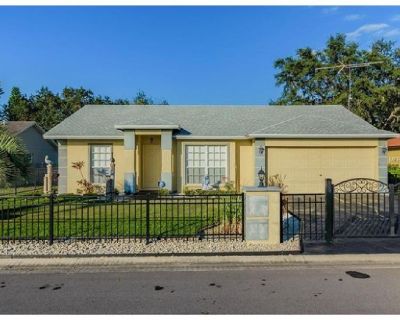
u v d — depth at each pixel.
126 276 6.06
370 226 9.67
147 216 7.98
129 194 17.48
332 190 8.09
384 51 37.88
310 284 5.59
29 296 5.15
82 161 18.86
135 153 18.11
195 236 8.36
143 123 17.98
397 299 4.95
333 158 18.00
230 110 22.09
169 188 17.89
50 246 7.70
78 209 12.78
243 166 18.92
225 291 5.30
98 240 8.17
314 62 37.81
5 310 4.66
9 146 11.59
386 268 6.43
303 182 17.95
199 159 18.69
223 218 9.33
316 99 39.19
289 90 39.28
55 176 24.62
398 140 34.50
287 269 6.41
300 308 4.66
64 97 49.91
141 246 7.65
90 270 6.41
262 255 7.06
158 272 6.29
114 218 10.84
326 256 6.97
